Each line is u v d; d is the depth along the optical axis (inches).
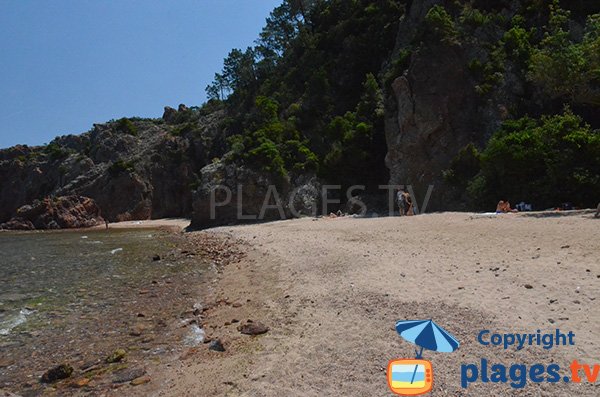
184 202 2942.9
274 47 3134.8
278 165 1742.1
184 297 547.5
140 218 2910.9
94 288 625.9
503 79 1347.2
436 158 1393.9
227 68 3373.5
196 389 281.6
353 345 310.8
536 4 1449.3
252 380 279.9
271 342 345.4
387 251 611.8
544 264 432.8
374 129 1684.3
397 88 1481.3
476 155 1258.6
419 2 1779.0
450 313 339.6
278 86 2568.9
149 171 3046.3
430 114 1402.6
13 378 331.9
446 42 1439.5
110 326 446.3
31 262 941.8
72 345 397.4
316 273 546.9
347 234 851.4
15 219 2669.8
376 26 2124.8
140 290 599.8
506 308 334.0
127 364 343.3
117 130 3713.1
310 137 1961.1
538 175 1030.4
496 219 792.3
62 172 3405.5
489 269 443.8
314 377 271.7
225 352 340.2
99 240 1512.1
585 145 944.9
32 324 464.4
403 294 401.1
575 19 1346.0
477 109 1373.0
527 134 1042.7
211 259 843.4
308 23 2883.9
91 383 312.8
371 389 247.9
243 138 2126.0
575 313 308.8
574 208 931.3
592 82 965.8
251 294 512.4
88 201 2839.6
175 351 363.3
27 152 3892.7
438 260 515.5
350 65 2124.8
